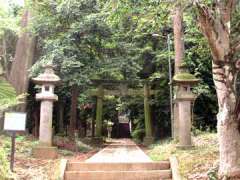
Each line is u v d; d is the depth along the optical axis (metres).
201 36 10.61
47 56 14.00
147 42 18.77
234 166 6.50
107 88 21.06
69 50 14.13
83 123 27.86
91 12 14.41
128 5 7.50
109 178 8.02
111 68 15.57
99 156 11.30
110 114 33.03
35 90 17.69
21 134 13.95
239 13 7.54
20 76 15.12
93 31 14.48
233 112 6.56
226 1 6.62
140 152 13.31
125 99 22.73
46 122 10.32
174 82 10.64
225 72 6.55
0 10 9.75
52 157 10.03
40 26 14.77
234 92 6.59
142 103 22.42
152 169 8.48
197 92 15.27
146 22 8.39
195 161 8.13
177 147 10.30
